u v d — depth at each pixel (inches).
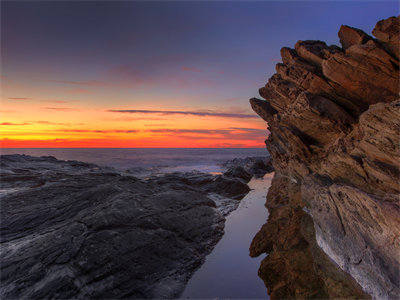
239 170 1159.6
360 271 230.1
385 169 272.2
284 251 344.5
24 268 256.5
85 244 299.6
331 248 286.5
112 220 361.4
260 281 289.3
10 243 321.1
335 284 241.3
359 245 237.0
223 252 373.1
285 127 697.0
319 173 471.5
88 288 244.7
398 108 242.4
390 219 200.4
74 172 976.3
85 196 482.9
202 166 1950.1
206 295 266.5
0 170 850.8
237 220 515.8
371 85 452.8
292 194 655.8
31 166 1023.6
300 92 614.5
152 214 417.7
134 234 345.4
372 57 419.2
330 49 563.8
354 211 254.1
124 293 255.1
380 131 274.8
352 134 400.5
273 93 794.2
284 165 940.0
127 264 291.0
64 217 410.9
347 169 357.4
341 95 520.7
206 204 590.9
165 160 2662.4
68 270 257.3
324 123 551.8
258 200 700.0
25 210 418.6
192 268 325.4
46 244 297.9
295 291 252.2
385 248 204.8
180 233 401.1
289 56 674.2
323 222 313.3
